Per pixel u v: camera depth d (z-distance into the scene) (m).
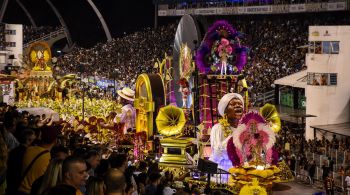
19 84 60.94
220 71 29.25
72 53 103.81
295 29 78.19
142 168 18.20
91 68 92.06
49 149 10.92
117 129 36.09
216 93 29.41
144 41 94.12
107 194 8.25
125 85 71.38
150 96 34.34
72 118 47.00
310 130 46.22
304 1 77.75
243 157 24.80
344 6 71.56
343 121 45.97
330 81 45.66
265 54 72.88
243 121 24.89
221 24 29.41
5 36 76.19
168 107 28.47
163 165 27.19
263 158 25.02
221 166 26.36
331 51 45.53
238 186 24.30
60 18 113.62
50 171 8.45
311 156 35.31
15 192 9.95
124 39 99.31
